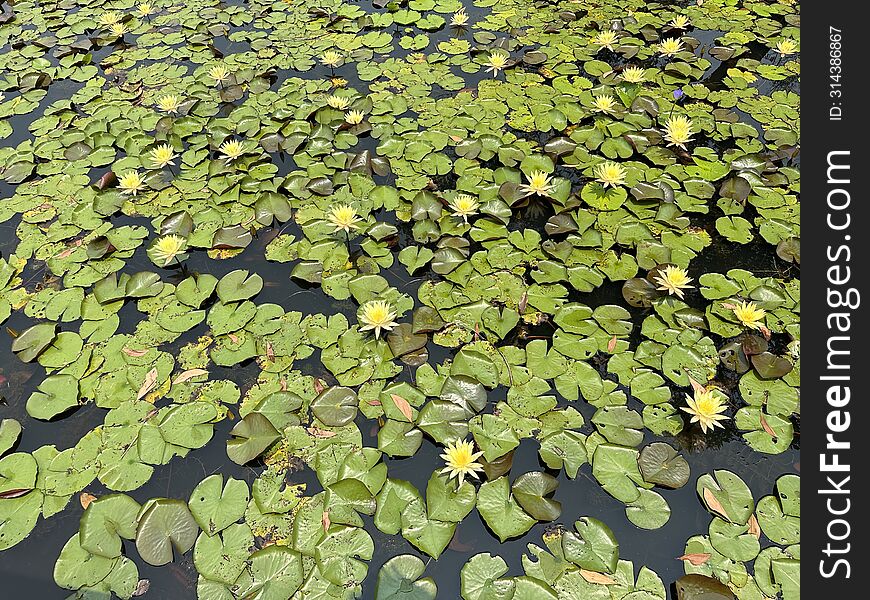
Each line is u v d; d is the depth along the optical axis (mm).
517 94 4402
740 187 3453
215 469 2334
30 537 2154
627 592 1947
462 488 2227
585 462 2309
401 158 3836
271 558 2033
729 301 2883
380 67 4773
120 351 2740
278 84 4656
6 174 3781
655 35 5027
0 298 3004
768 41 4922
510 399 2506
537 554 2059
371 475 2268
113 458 2338
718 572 1994
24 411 2559
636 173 3652
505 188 3502
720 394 2508
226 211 3490
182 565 2053
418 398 2512
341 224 3119
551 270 3066
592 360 2664
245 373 2666
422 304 2938
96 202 3533
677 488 2229
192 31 5379
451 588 2027
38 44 5184
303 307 2961
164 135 4066
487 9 5543
